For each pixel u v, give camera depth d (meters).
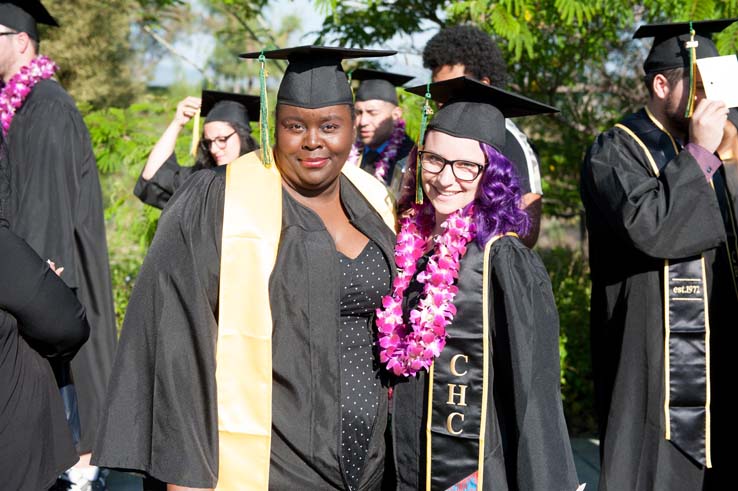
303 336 2.35
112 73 15.26
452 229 2.46
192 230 2.35
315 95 2.39
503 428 2.39
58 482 3.95
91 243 4.27
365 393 2.47
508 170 2.51
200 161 4.64
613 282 3.11
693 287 2.95
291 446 2.35
